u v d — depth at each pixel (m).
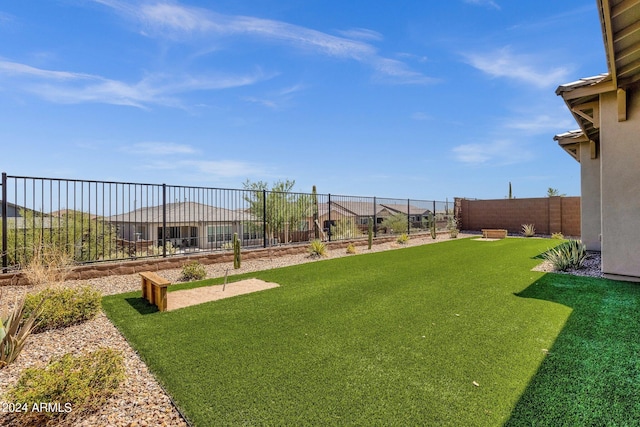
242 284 6.13
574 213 17.39
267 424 2.00
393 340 3.31
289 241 11.59
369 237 12.24
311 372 2.66
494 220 20.42
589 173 9.43
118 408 2.21
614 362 2.75
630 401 2.19
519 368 2.67
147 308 4.55
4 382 2.60
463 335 3.42
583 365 2.71
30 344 3.36
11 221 6.59
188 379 2.57
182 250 8.80
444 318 3.98
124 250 7.75
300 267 8.06
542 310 4.24
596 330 3.49
